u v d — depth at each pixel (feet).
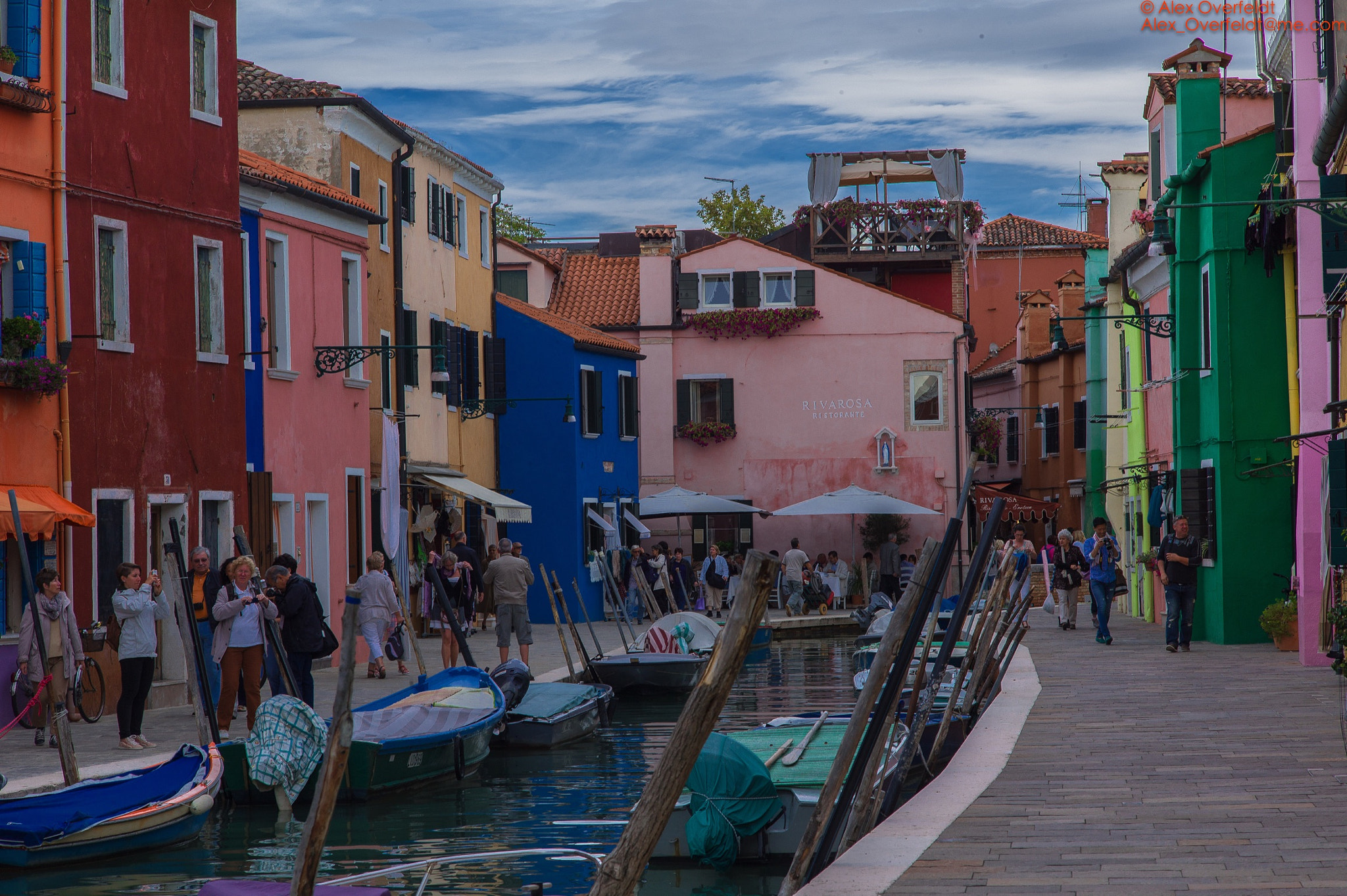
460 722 55.06
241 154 89.10
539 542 141.59
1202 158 89.35
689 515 157.17
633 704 80.18
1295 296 84.99
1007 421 209.77
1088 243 221.05
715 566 144.97
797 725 51.57
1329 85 69.82
